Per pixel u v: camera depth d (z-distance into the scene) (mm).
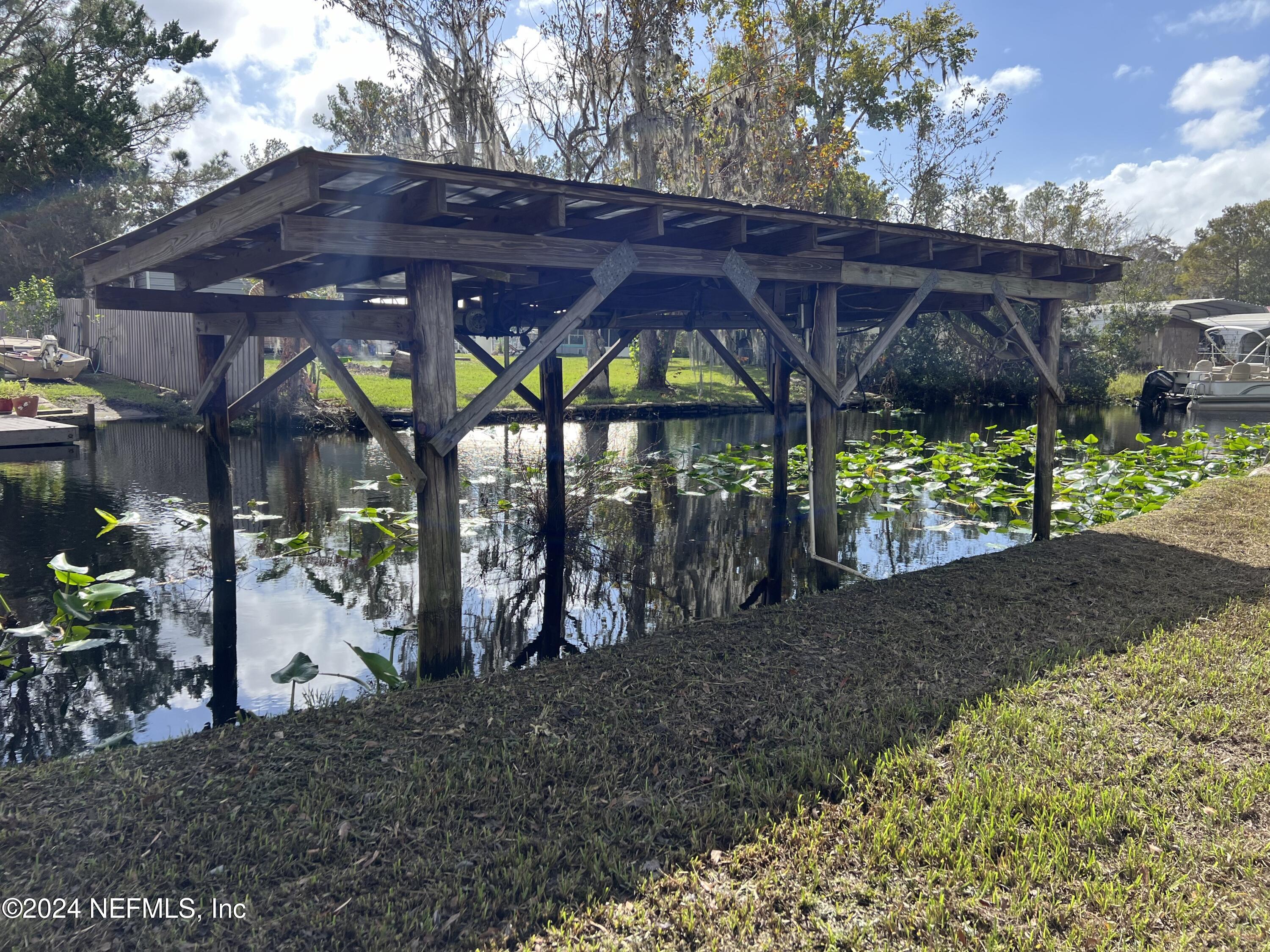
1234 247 58906
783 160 21875
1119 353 30094
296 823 2811
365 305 5824
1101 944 2238
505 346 16250
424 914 2375
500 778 3115
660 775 3178
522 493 10867
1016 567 6203
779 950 2236
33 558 7414
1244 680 3918
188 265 6328
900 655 4406
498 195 4496
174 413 17812
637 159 18625
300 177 3725
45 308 22234
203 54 29438
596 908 2404
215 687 4895
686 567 7918
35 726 4395
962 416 24562
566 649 5770
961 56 26438
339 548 8172
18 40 28703
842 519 9797
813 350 6793
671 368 33500
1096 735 3398
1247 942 2244
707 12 21562
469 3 16406
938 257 7316
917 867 2590
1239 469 12000
